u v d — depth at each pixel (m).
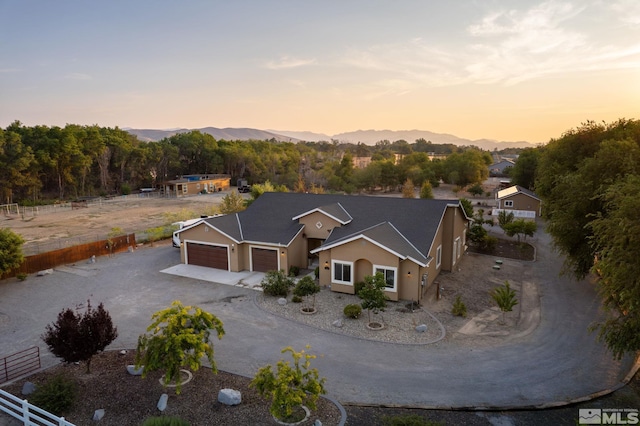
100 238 41.03
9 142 67.06
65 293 23.91
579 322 19.83
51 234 43.50
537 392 13.82
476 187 79.00
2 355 16.28
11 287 25.02
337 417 12.06
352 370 15.16
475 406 12.92
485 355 16.45
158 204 67.38
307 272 27.70
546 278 26.95
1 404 12.47
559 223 22.72
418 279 22.08
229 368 15.17
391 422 10.77
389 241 22.97
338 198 30.84
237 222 29.97
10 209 62.97
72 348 13.12
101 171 83.56
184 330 12.76
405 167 93.00
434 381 14.45
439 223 25.67
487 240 34.28
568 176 23.39
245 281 25.81
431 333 18.45
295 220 29.11
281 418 11.80
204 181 85.12
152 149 93.31
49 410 11.82
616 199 14.21
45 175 74.94
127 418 11.77
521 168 69.94
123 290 24.41
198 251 29.33
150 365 12.52
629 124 28.05
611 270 13.04
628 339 13.35
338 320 19.59
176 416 11.78
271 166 103.19
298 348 16.95
